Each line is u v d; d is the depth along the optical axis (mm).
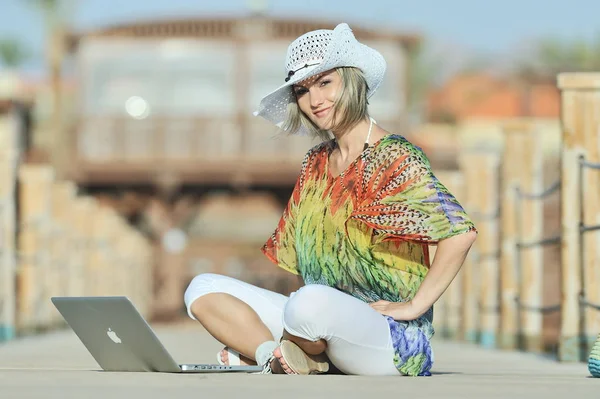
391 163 7523
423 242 7438
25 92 60625
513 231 16688
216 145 46000
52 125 51125
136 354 7668
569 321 12000
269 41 45781
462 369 10125
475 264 19297
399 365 7473
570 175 11945
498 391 6031
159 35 45719
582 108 11906
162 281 51625
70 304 7633
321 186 7805
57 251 22922
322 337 7348
